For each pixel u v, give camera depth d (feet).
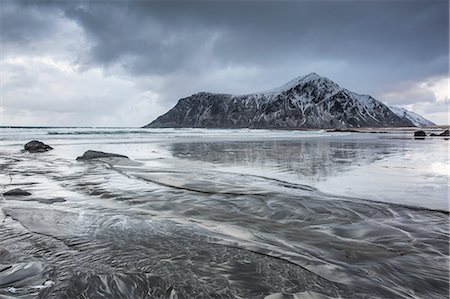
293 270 13.39
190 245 15.99
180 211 22.30
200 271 13.20
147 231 18.02
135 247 15.71
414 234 17.54
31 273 12.92
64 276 12.64
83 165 47.26
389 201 24.43
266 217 20.76
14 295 11.23
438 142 113.91
